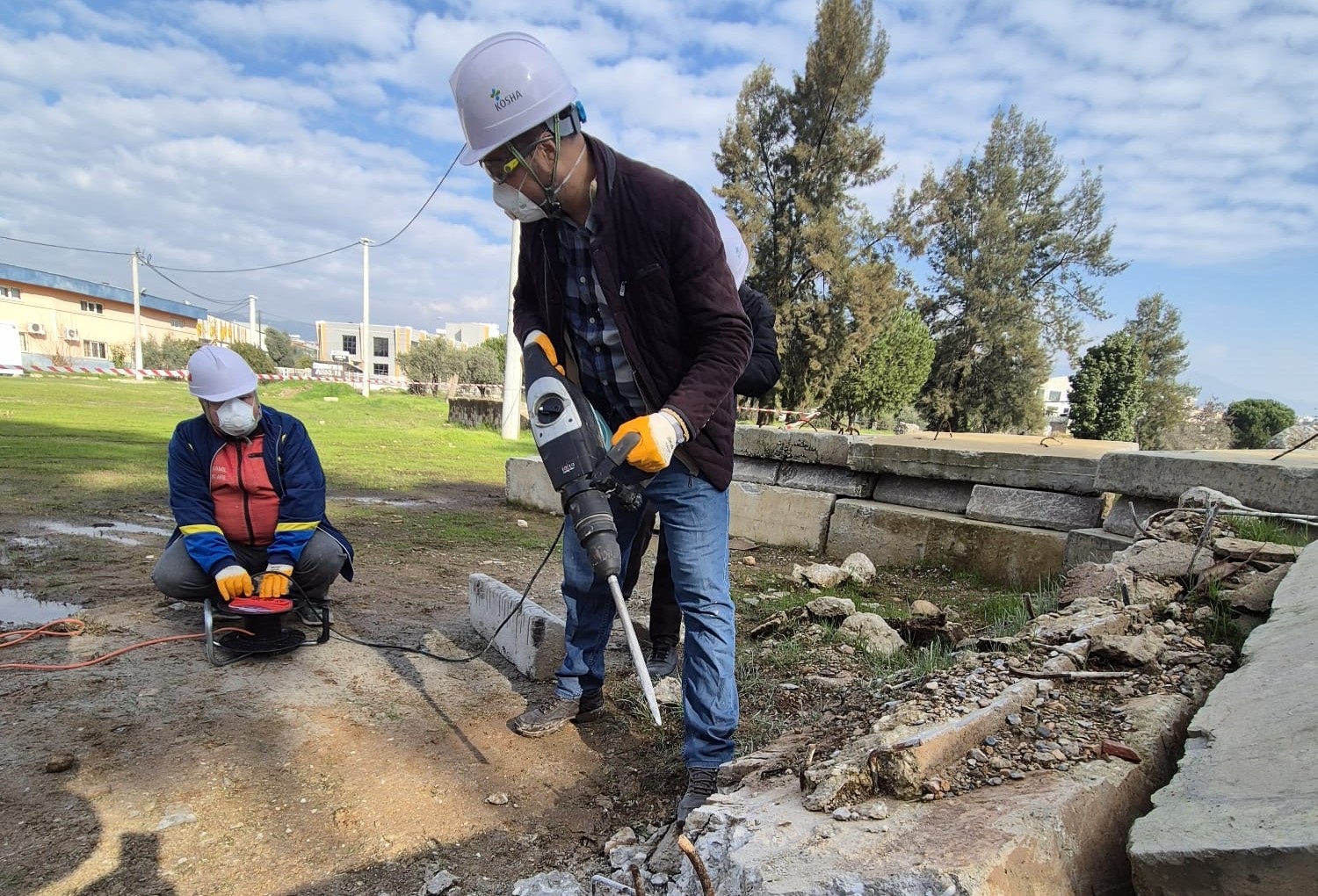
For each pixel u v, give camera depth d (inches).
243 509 127.6
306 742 94.1
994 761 60.9
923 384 1416.1
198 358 122.2
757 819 58.2
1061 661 80.2
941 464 197.5
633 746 99.4
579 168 75.2
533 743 98.7
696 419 73.0
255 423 124.0
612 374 83.7
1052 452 196.2
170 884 67.7
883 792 58.6
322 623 129.1
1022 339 1425.9
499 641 128.7
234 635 125.0
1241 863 40.0
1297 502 135.6
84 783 81.8
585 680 102.6
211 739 93.0
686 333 78.0
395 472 368.8
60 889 65.9
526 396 83.0
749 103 1130.0
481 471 391.5
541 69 72.8
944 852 47.1
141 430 466.9
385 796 83.8
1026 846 47.7
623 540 96.3
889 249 1197.7
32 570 158.7
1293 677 62.4
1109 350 1253.7
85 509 225.6
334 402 863.7
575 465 75.8
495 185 78.2
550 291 84.2
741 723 99.1
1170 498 153.3
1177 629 93.1
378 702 107.3
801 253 1109.1
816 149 1100.5
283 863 71.7
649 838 77.5
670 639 126.2
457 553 205.3
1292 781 46.0
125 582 153.4
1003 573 177.9
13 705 98.1
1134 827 47.4
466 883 70.5
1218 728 58.2
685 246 73.7
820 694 106.8
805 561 208.5
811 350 1102.4
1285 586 91.0
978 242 1460.4
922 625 128.4
